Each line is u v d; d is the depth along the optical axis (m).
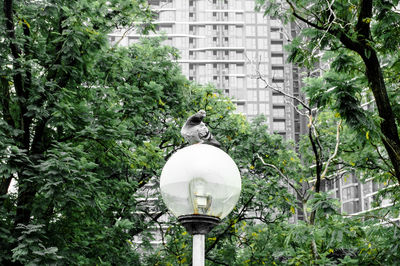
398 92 15.98
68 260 14.29
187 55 129.50
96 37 15.18
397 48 15.02
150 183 26.41
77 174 13.83
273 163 26.23
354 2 14.19
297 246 16.36
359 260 15.17
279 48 129.38
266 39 129.88
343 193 63.31
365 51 13.63
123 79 22.25
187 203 5.36
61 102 14.47
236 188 5.49
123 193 20.06
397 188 18.89
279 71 127.62
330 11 13.27
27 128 15.38
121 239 18.47
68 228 15.41
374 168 20.02
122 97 18.78
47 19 16.00
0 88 15.35
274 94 126.06
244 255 24.77
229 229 23.42
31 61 14.58
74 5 14.88
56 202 13.84
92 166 13.97
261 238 24.03
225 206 5.44
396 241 14.89
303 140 26.89
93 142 16.23
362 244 15.30
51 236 14.41
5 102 15.38
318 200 14.57
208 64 129.25
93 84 17.33
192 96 25.92
